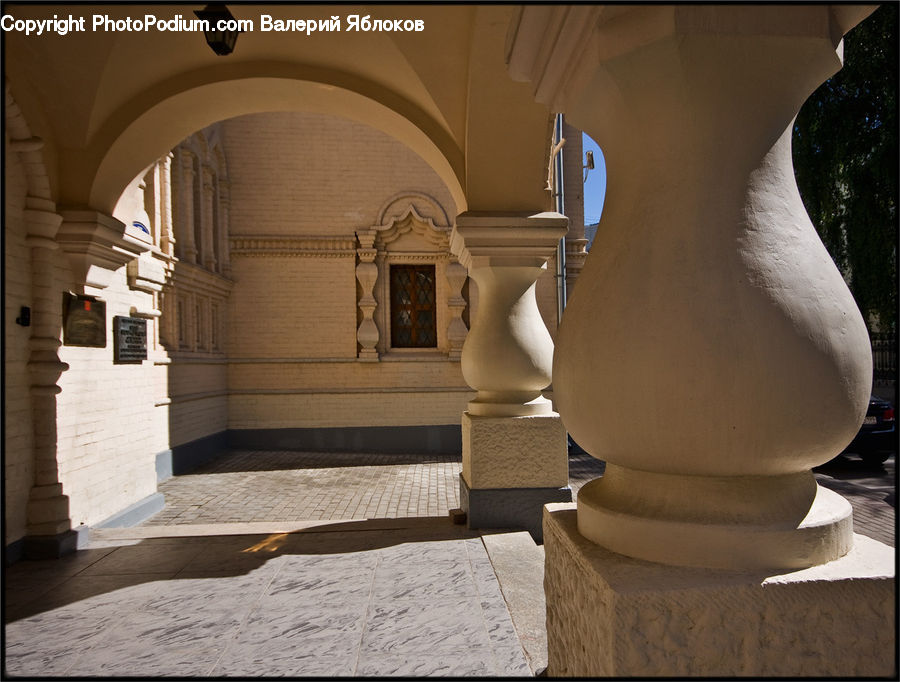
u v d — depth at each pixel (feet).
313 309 38.42
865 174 24.30
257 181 38.27
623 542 5.04
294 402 38.29
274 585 13.05
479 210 17.39
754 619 4.38
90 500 18.39
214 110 18.93
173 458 30.76
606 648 4.50
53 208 16.16
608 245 5.38
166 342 30.53
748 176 4.87
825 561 4.67
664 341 4.60
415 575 13.50
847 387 4.60
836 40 4.91
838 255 25.71
